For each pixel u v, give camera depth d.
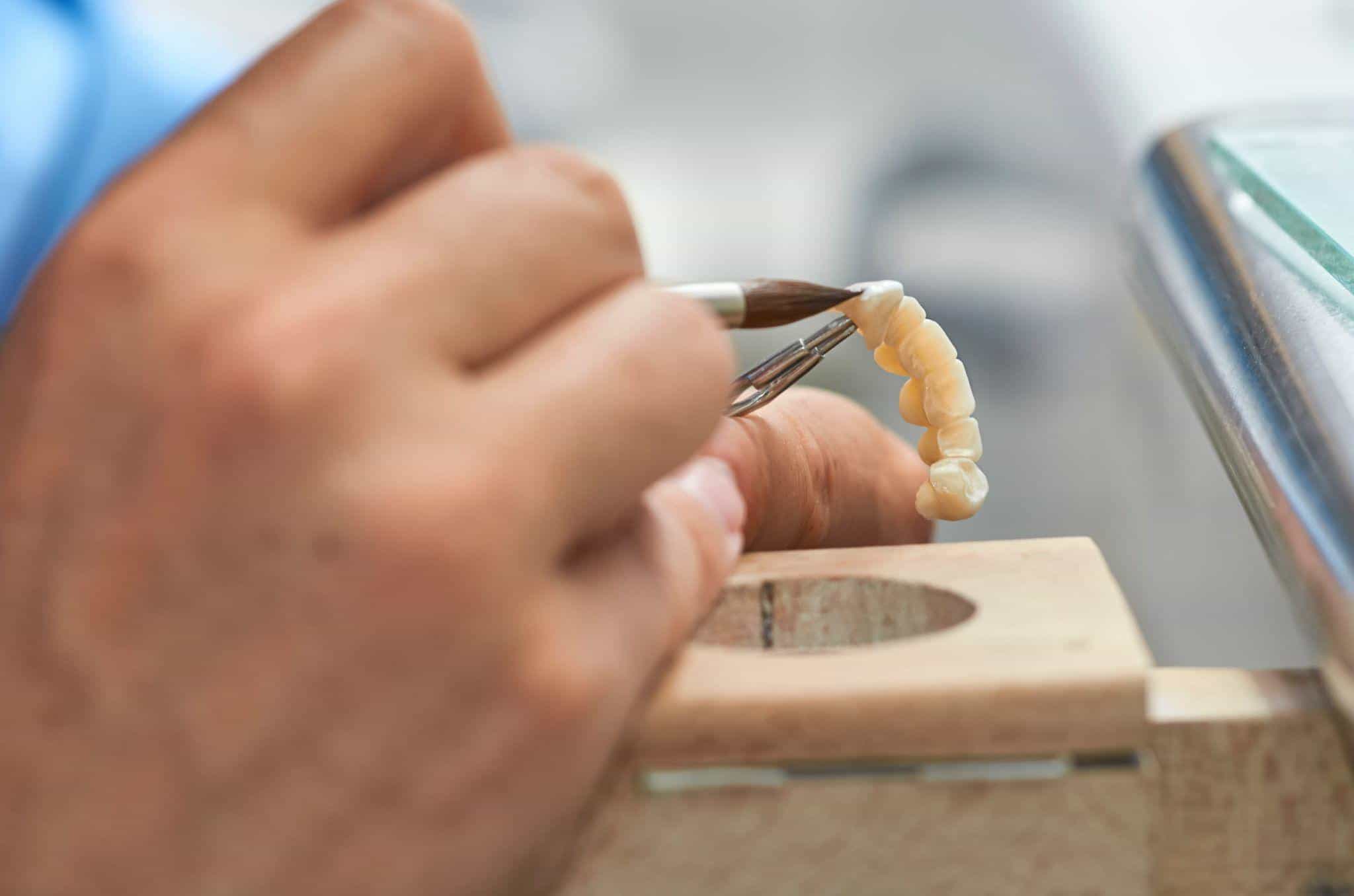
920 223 1.01
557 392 0.36
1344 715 0.37
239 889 0.35
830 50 1.03
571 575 0.37
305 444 0.35
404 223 0.36
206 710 0.35
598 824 0.38
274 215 0.36
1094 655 0.38
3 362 0.36
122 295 0.35
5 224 0.42
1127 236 0.66
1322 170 0.53
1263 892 0.39
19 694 0.35
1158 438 0.97
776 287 0.45
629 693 0.37
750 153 1.04
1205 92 1.03
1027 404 0.98
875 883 0.38
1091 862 0.38
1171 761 0.38
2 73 0.43
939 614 0.42
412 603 0.35
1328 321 0.44
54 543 0.35
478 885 0.36
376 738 0.35
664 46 1.04
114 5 0.47
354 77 0.37
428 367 0.35
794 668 0.39
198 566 0.35
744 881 0.38
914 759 0.38
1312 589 0.39
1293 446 0.41
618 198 0.39
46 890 0.35
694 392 0.38
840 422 0.52
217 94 0.37
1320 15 1.07
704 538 0.41
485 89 0.39
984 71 1.03
